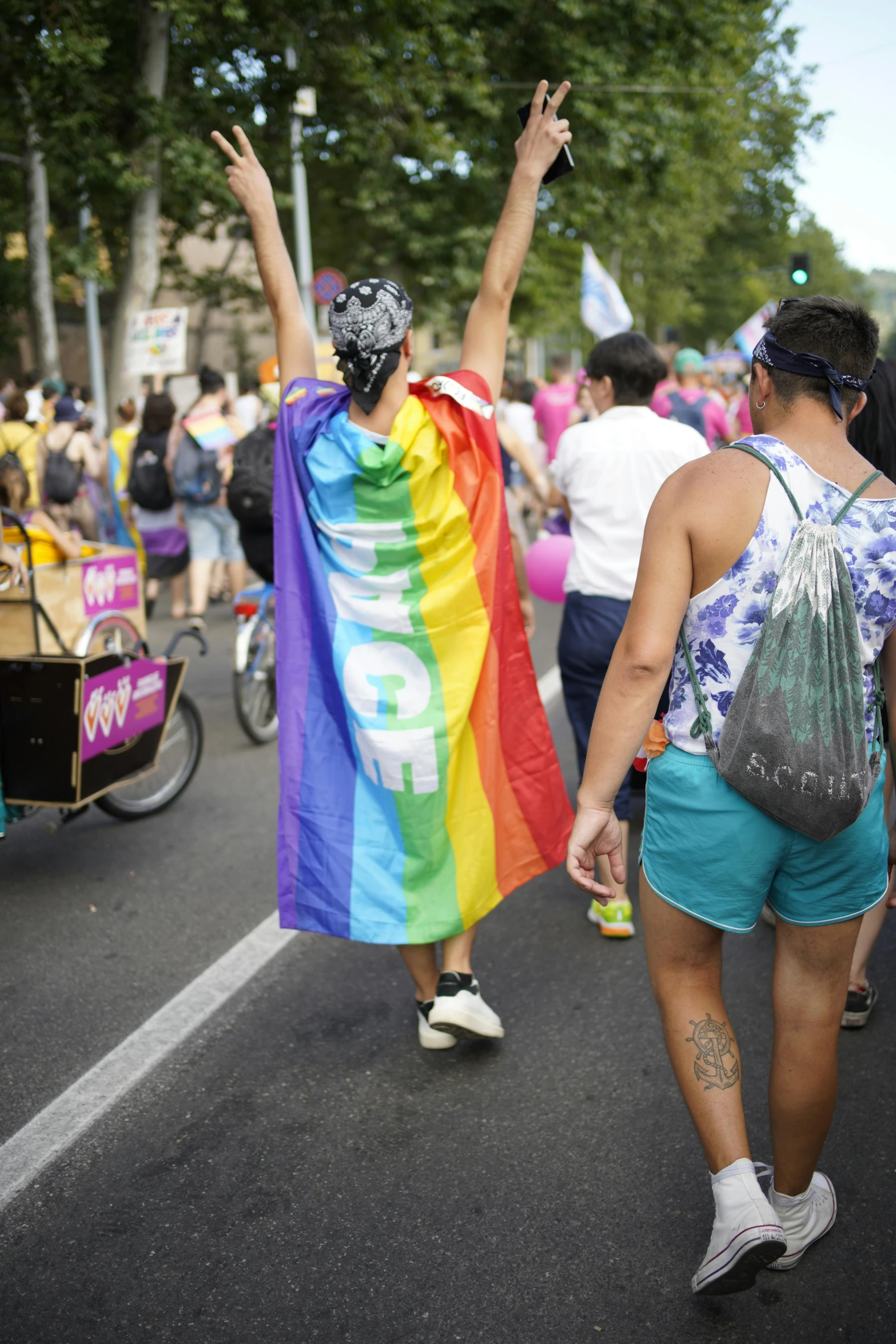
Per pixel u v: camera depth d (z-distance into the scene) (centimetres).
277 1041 331
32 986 366
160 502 997
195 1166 272
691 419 882
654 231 3347
